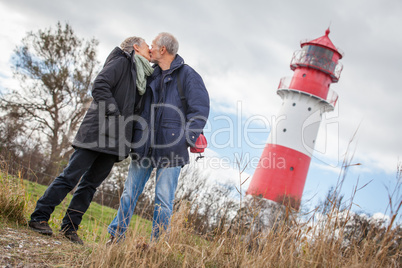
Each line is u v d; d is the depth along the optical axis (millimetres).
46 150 11000
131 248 2447
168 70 3549
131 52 3408
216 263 2715
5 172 3758
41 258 2438
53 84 22016
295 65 23453
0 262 2229
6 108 20938
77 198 3246
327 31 23719
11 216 3223
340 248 2543
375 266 2307
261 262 2518
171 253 2643
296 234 2689
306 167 21656
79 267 2410
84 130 3148
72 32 23375
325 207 2715
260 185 20266
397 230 2369
